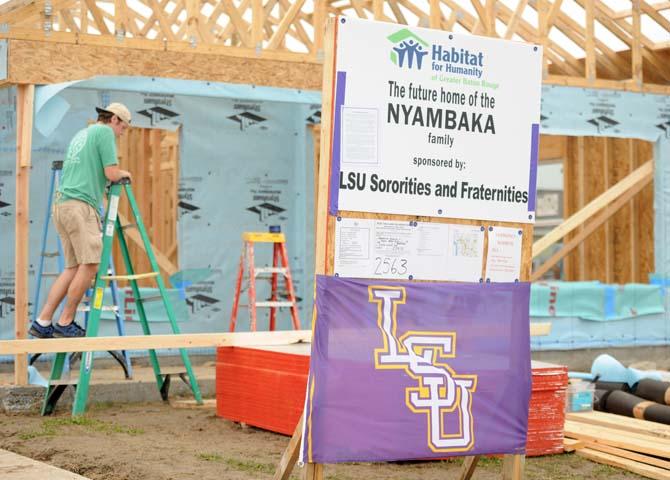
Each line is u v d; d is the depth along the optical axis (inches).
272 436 257.4
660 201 455.8
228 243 393.4
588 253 560.1
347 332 157.9
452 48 164.7
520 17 425.4
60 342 246.7
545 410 240.1
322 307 156.4
